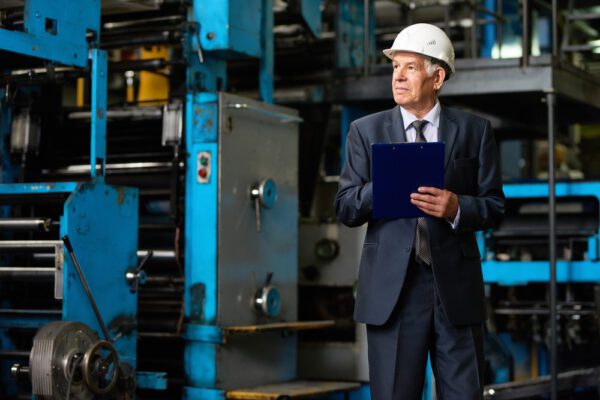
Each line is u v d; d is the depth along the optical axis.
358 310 3.72
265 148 6.26
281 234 6.40
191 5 6.05
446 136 3.70
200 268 5.88
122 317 5.25
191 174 5.92
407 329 3.65
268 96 6.46
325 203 7.40
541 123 8.36
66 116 6.32
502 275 6.68
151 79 7.33
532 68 6.57
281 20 7.00
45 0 4.89
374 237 3.71
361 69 7.12
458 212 3.50
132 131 6.46
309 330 7.05
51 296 5.79
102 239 5.10
